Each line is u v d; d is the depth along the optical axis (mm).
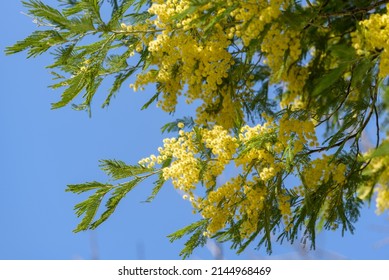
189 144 4672
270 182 4645
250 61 5070
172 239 4863
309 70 4871
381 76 3734
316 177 4680
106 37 4598
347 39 5043
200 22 4312
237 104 5234
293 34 4203
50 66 4355
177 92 5242
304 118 4543
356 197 5098
